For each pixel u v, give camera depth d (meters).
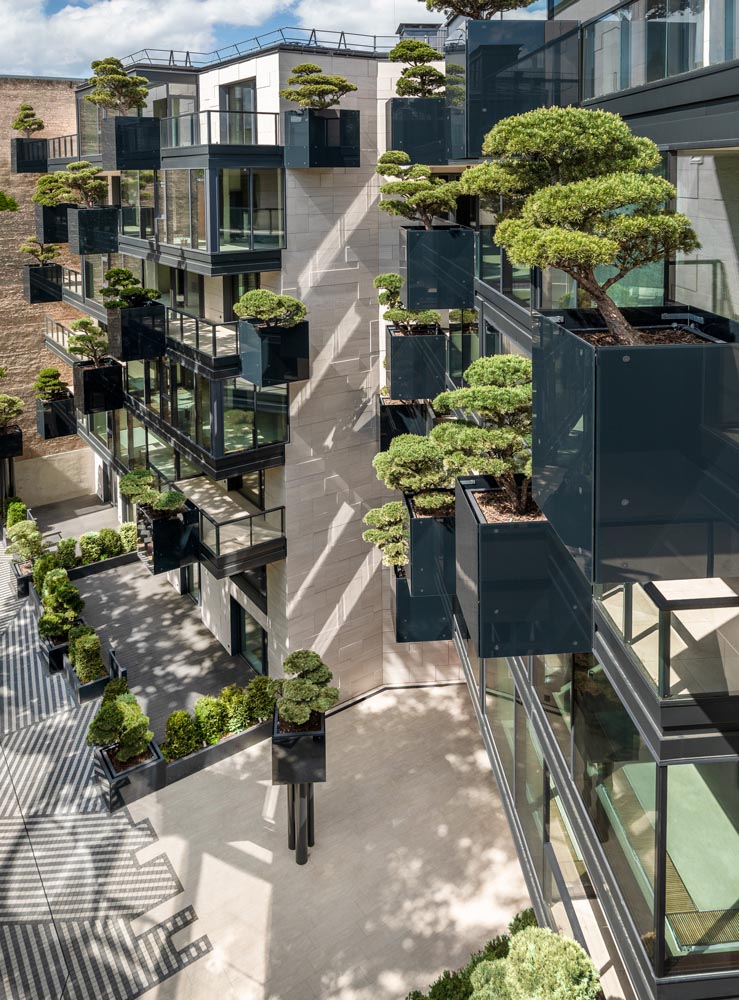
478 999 8.12
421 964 12.56
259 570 18.45
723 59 6.41
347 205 16.55
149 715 17.92
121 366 21.92
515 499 8.62
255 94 16.42
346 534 18.06
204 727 17.03
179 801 15.91
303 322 15.75
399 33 18.06
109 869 14.30
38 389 26.02
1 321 27.56
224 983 12.28
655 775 6.88
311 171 16.00
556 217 6.29
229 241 15.45
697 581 7.05
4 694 19.12
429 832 15.11
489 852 14.64
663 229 6.32
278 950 12.81
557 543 7.65
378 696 19.12
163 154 16.80
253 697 17.59
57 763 16.86
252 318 15.55
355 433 17.73
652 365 5.58
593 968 8.21
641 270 8.70
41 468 28.89
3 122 26.66
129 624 21.56
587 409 5.80
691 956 6.73
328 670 14.63
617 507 5.75
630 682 7.09
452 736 17.67
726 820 6.98
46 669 20.08
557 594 7.75
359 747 17.38
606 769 8.23
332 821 15.40
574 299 9.31
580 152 6.82
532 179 7.68
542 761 10.59
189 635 21.09
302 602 17.69
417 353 14.81
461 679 19.45
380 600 18.91
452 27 13.40
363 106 16.31
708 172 8.73
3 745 17.41
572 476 6.19
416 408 15.62
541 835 10.80
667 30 7.43
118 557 24.41
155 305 18.36
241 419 16.25
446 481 11.77
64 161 24.77
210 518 16.72
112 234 20.78
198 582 21.61
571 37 10.00
